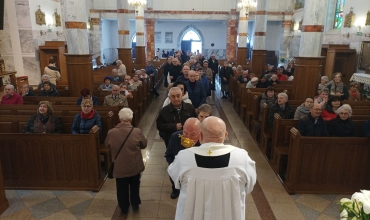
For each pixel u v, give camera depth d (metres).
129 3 16.45
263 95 6.43
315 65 6.84
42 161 4.35
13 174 4.40
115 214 3.89
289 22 20.19
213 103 10.48
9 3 12.03
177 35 24.64
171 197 4.29
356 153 4.23
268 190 4.53
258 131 6.42
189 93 5.39
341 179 4.35
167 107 4.18
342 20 12.80
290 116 5.66
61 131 4.93
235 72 11.07
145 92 9.28
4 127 5.09
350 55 11.80
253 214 3.94
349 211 1.87
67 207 4.02
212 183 2.06
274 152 5.18
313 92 6.99
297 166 4.30
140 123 7.94
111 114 5.24
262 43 12.79
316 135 4.51
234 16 20.81
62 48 12.59
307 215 3.91
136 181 3.85
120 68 10.50
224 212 2.09
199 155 2.10
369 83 9.36
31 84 12.80
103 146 5.11
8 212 3.89
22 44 12.42
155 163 5.45
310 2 6.62
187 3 21.02
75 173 4.40
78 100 6.15
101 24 21.11
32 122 4.79
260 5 12.45
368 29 10.88
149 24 21.27
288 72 11.54
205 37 24.73
